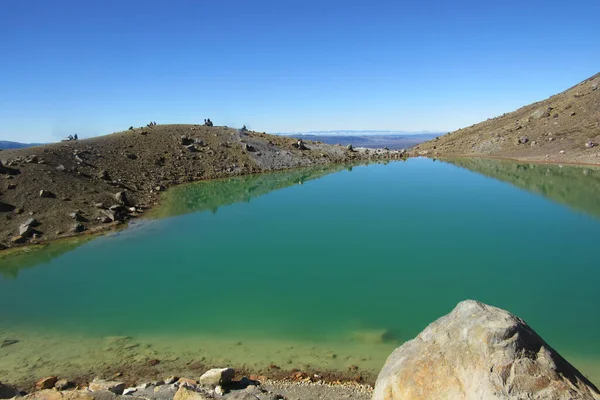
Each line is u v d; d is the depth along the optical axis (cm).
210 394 877
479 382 579
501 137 7481
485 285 1648
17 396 862
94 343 1260
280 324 1355
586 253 2036
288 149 6925
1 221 2534
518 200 3444
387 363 737
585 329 1270
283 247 2252
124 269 1953
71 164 3809
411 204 3378
